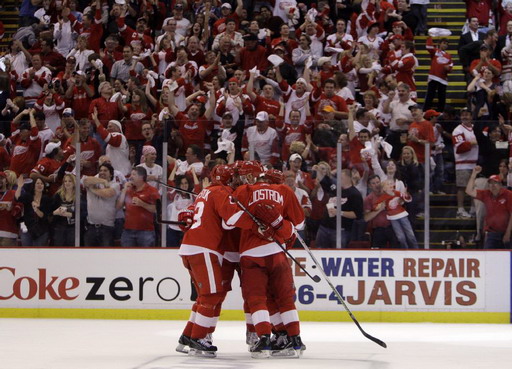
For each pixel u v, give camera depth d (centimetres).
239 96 4681
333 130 4019
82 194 4119
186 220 2777
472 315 4062
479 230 4047
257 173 2786
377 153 4022
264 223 2688
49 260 4150
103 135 4075
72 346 3011
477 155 4016
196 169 4034
